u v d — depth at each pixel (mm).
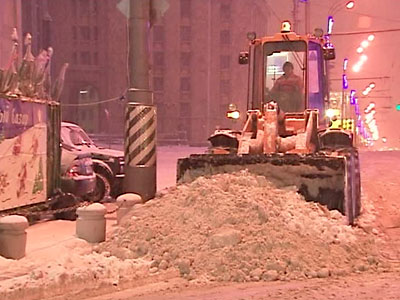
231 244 16125
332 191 20562
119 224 20109
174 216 17984
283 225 17078
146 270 15766
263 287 14305
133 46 24547
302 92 27266
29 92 23453
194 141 152250
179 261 15898
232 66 155500
